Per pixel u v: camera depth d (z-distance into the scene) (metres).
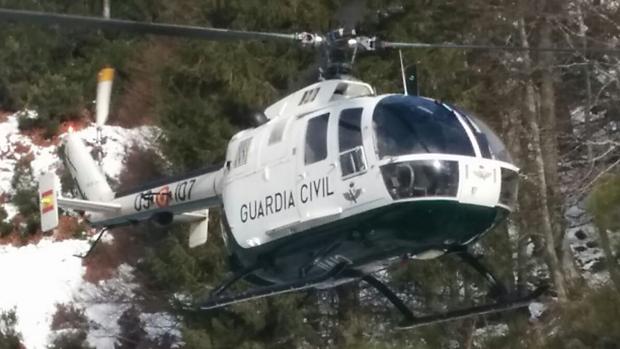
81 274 115.81
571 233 100.38
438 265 87.12
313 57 97.31
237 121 95.75
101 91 64.69
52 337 100.81
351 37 50.25
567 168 100.75
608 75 96.00
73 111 144.00
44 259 119.75
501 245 85.44
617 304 58.91
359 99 48.78
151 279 95.69
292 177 49.75
